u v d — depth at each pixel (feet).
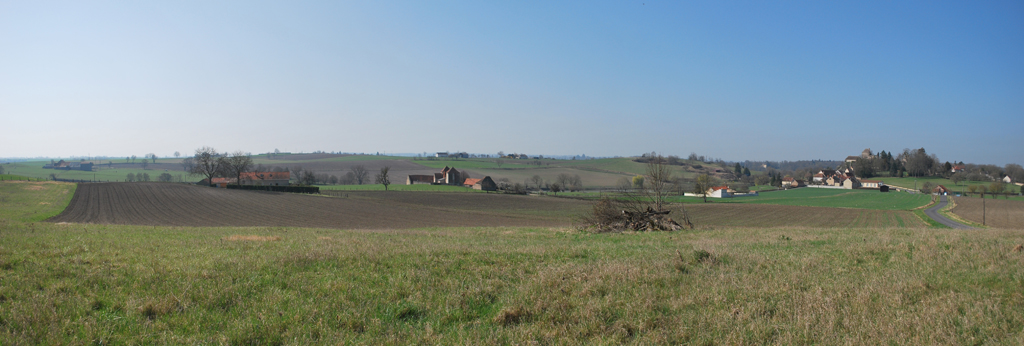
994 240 47.37
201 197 245.04
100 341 20.27
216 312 24.14
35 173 638.12
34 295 25.02
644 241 60.54
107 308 24.34
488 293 28.37
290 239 54.70
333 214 192.95
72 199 215.51
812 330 21.90
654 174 101.40
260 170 572.10
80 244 43.09
